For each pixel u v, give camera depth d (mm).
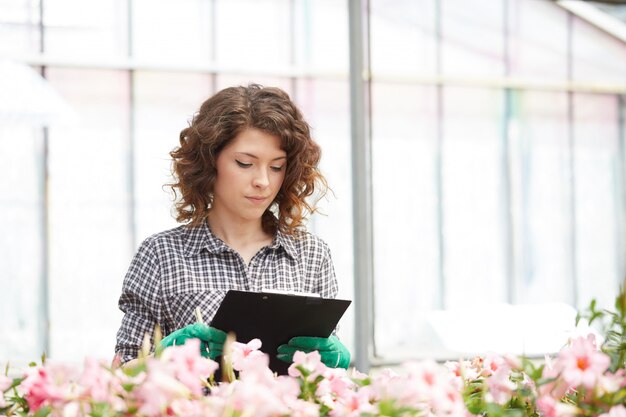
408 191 7473
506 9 7734
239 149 2053
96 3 6770
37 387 1163
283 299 1760
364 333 5664
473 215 7605
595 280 7855
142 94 6867
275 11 7180
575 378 1147
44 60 6668
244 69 7113
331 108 7281
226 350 1292
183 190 2188
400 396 1118
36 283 6562
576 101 7898
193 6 6984
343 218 7207
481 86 7695
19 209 6574
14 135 6574
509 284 7625
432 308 7391
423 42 7578
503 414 1167
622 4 7113
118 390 1117
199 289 2148
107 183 6750
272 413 1069
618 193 7957
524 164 7770
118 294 6703
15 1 6617
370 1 7438
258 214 2100
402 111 7512
